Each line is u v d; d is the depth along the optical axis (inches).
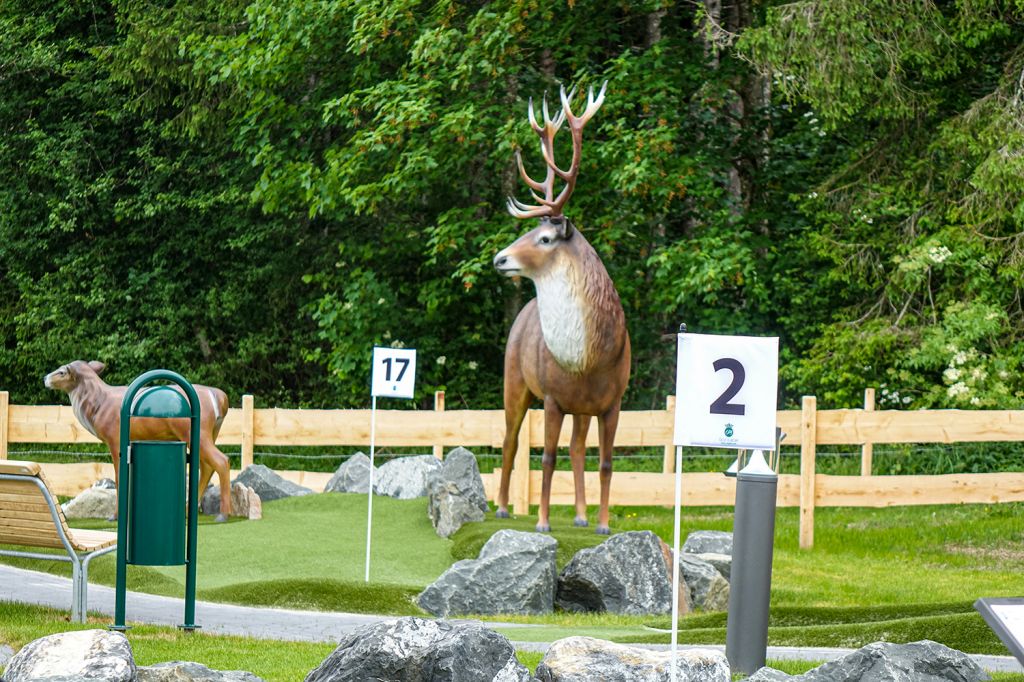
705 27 773.3
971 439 616.1
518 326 533.3
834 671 242.1
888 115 768.3
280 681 265.7
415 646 226.7
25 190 974.4
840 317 832.3
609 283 486.3
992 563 550.0
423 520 553.6
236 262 984.9
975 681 247.3
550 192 489.4
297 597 409.1
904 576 509.4
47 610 357.4
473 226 802.2
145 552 317.7
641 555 434.6
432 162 761.0
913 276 754.2
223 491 542.9
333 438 635.5
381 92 781.9
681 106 839.1
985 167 722.2
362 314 849.5
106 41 1004.6
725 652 285.6
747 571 276.7
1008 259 770.8
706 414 245.0
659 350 925.2
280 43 828.6
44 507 343.0
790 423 617.3
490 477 626.8
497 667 226.4
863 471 611.8
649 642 336.8
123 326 968.9
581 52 827.4
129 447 318.0
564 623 395.9
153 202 960.3
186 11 920.9
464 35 775.1
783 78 756.6
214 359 999.0
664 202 787.4
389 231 885.8
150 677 225.1
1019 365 771.4
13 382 1007.6
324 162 936.9
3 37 956.6
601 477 505.4
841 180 844.6
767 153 907.4
